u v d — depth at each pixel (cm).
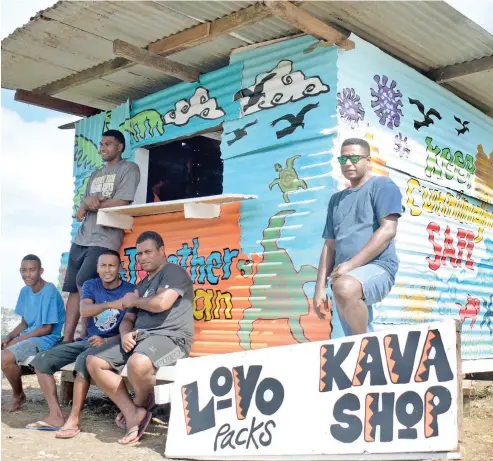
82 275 609
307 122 513
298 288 501
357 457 329
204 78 605
